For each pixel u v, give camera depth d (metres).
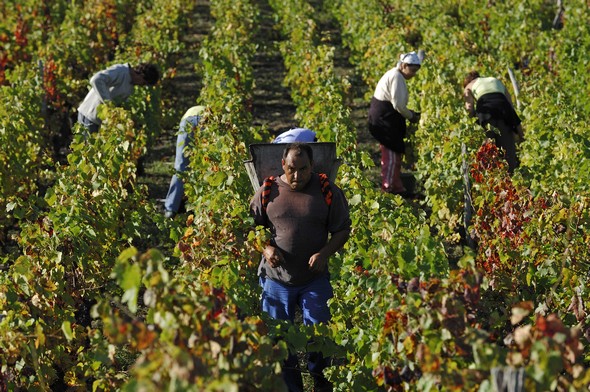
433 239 17.52
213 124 30.02
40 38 53.25
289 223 17.95
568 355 11.46
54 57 44.41
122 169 27.17
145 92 38.59
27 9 61.97
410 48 45.66
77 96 43.88
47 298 18.38
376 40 50.97
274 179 18.39
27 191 31.44
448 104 34.81
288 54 52.06
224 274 18.28
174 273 19.70
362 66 53.81
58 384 19.94
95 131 32.94
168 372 11.09
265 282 18.77
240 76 44.00
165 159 41.06
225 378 10.35
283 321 17.73
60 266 19.88
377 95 33.91
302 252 18.00
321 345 17.44
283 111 50.34
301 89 43.88
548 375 10.79
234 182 25.22
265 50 61.81
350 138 31.59
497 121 31.95
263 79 57.81
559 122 32.16
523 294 21.25
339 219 18.14
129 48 48.47
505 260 21.84
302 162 17.58
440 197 29.25
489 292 22.50
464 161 28.28
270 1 78.00
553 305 19.97
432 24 56.25
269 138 32.75
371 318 17.59
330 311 18.86
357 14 61.72
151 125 39.16
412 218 22.84
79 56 47.53
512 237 22.44
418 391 13.56
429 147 32.00
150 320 12.83
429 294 13.73
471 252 14.09
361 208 22.77
